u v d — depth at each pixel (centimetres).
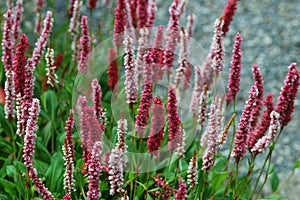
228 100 111
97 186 96
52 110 130
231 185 119
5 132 125
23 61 103
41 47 117
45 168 120
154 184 117
